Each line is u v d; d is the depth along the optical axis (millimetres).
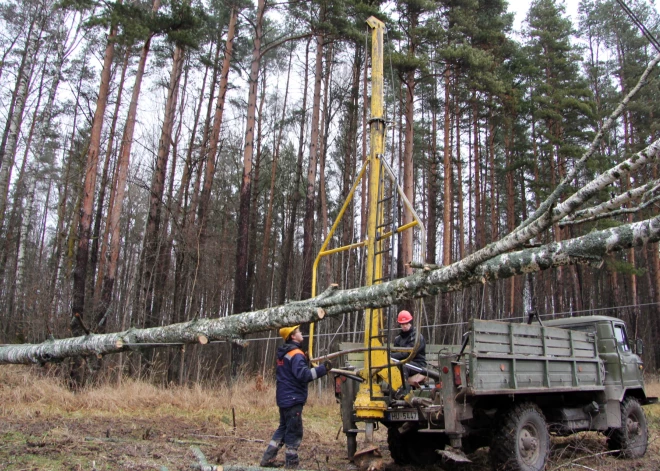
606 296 29906
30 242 30469
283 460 5781
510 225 25281
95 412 8719
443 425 5500
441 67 22781
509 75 23031
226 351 16359
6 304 17828
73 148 25188
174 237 18734
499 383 5359
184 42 14141
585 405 6996
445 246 20406
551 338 6258
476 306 22562
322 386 13859
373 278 5688
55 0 18734
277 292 33969
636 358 7969
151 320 16531
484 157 29562
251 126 15953
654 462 7074
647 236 2582
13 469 4492
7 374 9828
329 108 24625
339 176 31047
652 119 24797
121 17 12891
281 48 25953
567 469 6297
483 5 21375
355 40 17094
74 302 12430
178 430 7453
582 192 2719
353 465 5922
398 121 23156
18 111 13375
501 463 5484
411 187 17250
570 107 22609
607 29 27922
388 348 5426
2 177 12867
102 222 24641
